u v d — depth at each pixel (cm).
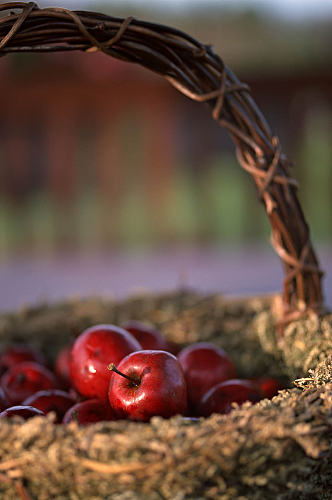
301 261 80
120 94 263
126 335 81
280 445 66
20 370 87
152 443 64
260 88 266
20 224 281
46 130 265
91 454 64
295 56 269
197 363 83
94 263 265
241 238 301
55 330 97
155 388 73
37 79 255
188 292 102
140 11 298
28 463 65
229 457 65
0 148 267
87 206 280
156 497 65
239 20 292
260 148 79
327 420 67
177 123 274
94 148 270
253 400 78
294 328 81
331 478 69
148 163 276
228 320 95
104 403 77
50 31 74
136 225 287
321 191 288
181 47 76
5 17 73
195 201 293
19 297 202
